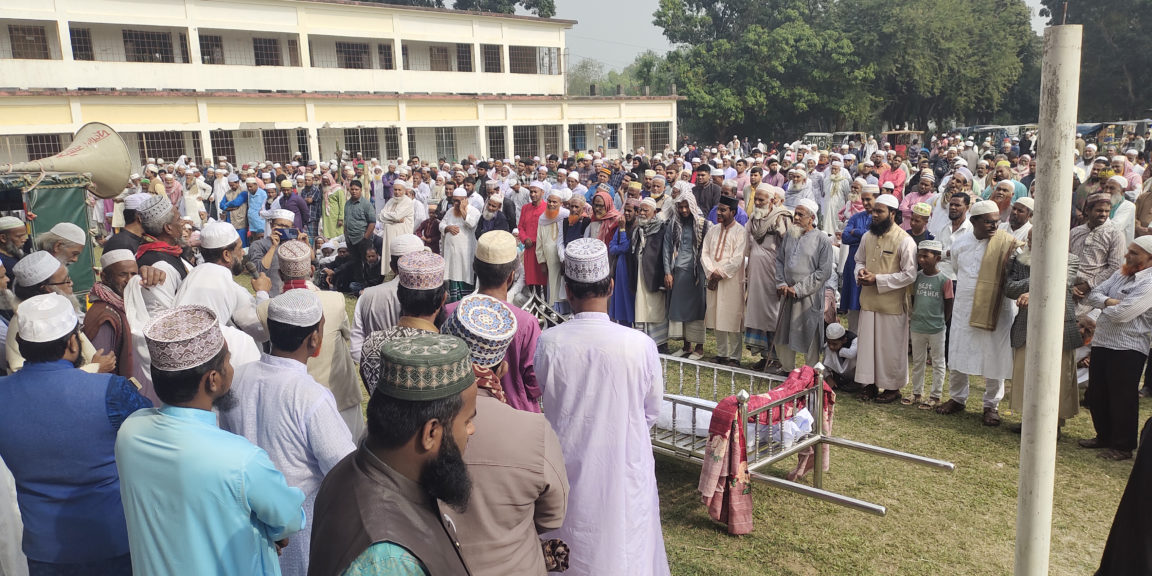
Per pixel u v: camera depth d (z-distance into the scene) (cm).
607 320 310
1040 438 223
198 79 2995
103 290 421
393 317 421
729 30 4897
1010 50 4688
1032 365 221
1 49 2666
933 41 4453
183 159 2053
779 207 725
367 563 156
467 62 3784
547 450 231
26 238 620
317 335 297
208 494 217
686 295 770
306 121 2797
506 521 220
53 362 277
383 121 2980
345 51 3434
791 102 4366
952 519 463
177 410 230
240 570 221
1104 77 4547
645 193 1264
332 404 286
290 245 407
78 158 724
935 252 617
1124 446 537
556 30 4012
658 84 4962
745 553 429
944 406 637
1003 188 786
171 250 514
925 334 639
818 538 444
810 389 479
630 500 299
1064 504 479
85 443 269
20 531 301
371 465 176
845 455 559
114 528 277
